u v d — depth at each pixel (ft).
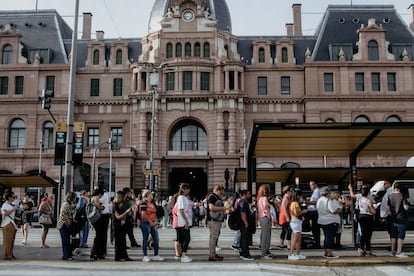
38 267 45.34
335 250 61.46
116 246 51.26
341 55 193.16
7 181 125.80
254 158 74.33
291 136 64.59
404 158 185.47
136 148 190.70
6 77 198.49
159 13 207.00
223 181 184.34
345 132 62.23
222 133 188.24
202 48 194.90
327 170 109.70
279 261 48.98
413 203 93.71
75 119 197.36
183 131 197.16
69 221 52.47
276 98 194.39
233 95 189.06
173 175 215.10
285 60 200.03
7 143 193.98
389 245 66.44
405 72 192.65
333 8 209.97
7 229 52.54
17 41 200.03
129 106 197.26
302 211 51.85
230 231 104.47
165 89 191.83
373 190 98.63
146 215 51.21
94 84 200.44
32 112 195.00
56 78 197.57
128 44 205.26
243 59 201.36
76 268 44.80
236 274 41.55
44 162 188.34
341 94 190.08
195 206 130.72
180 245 52.75
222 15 206.08
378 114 189.57
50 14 214.90
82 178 186.09
